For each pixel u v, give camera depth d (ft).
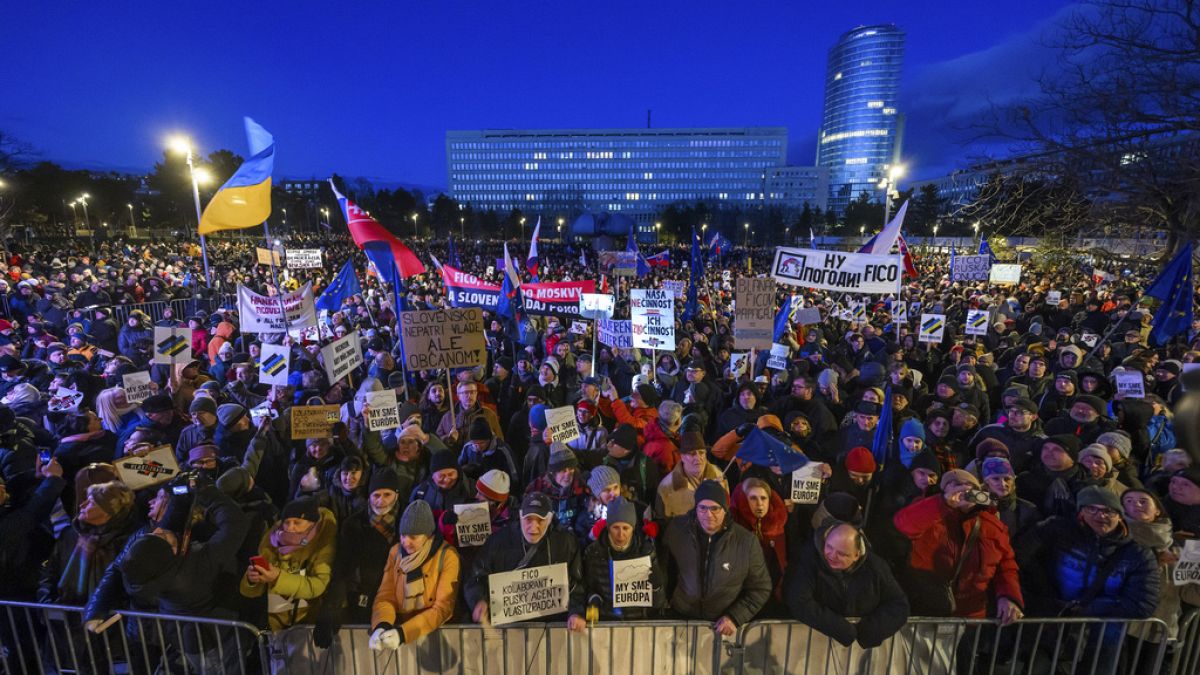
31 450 14.32
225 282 74.84
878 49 489.67
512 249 232.73
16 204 135.74
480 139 488.85
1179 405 12.83
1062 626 11.08
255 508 13.12
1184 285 26.23
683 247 262.88
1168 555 11.61
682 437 14.02
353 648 11.71
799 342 37.22
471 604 11.33
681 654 11.73
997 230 34.88
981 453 14.75
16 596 12.73
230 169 255.70
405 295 51.78
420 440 15.44
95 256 106.73
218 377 28.12
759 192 470.39
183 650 11.29
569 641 11.10
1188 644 12.09
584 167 484.33
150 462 13.57
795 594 11.07
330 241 229.66
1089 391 23.11
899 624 10.51
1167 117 24.63
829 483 14.87
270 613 11.53
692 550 11.46
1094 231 34.27
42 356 29.07
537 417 17.93
